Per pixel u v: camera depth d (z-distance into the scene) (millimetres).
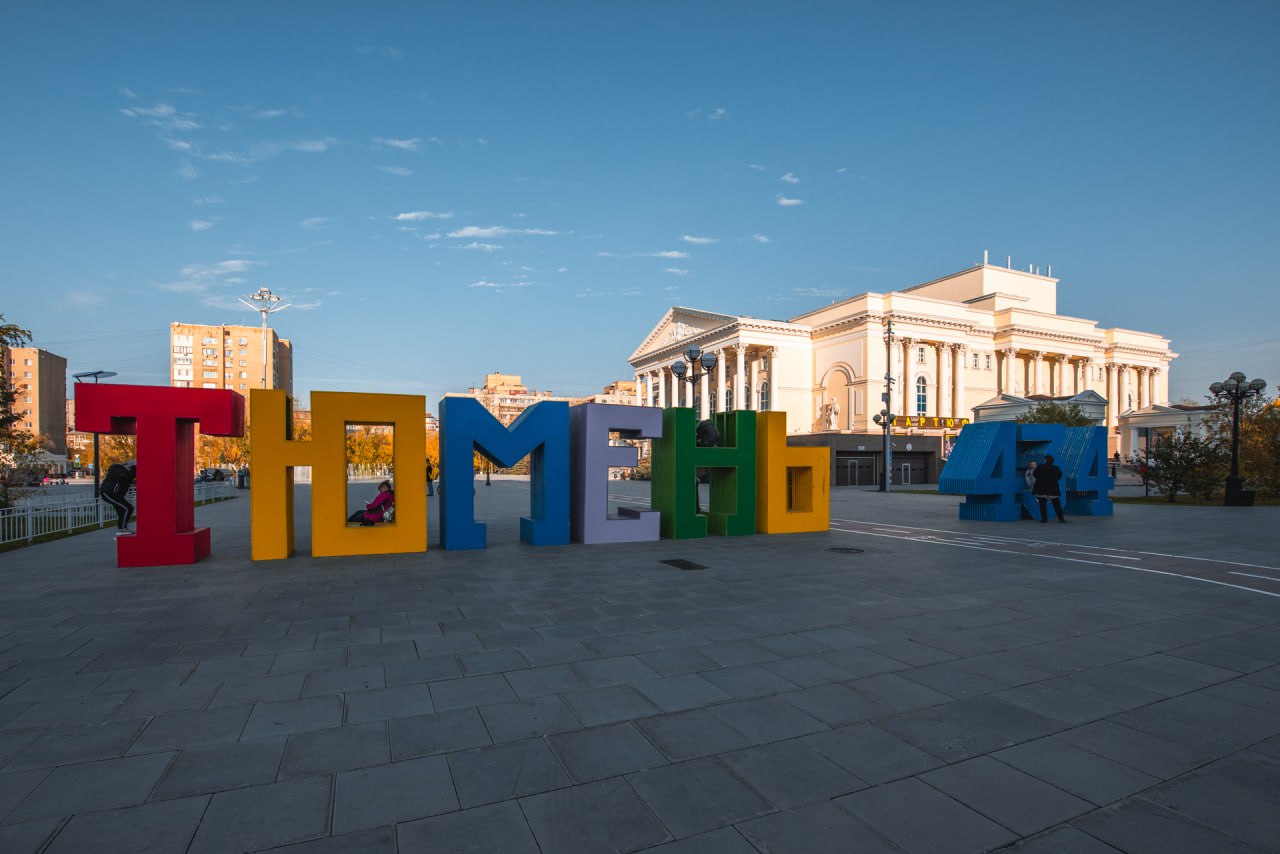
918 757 3711
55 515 15031
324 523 10508
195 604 7301
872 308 59594
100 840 2861
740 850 2828
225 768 3533
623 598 7656
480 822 3029
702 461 13148
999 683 4902
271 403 10242
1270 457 23453
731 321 61719
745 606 7289
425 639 5953
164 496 9797
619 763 3613
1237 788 3395
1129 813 3156
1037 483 16078
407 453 10898
